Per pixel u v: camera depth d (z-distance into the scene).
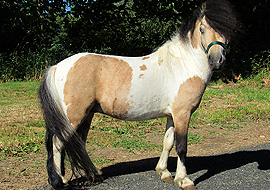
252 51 12.69
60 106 3.22
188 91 3.42
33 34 14.74
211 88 11.26
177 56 3.52
